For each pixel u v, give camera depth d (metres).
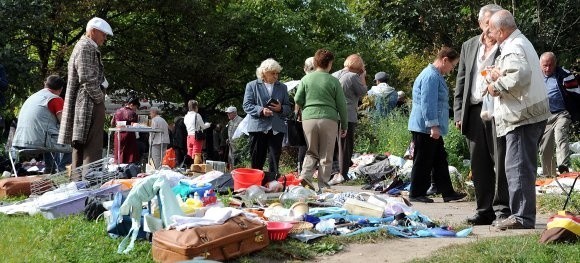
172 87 24.98
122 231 5.14
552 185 8.04
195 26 24.56
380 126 12.30
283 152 13.73
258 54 27.42
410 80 20.73
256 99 8.45
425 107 7.41
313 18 32.09
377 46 29.52
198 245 4.27
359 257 4.70
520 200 5.54
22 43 20.16
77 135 7.59
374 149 12.38
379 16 17.75
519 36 5.44
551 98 9.30
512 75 5.28
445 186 7.84
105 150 13.13
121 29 23.86
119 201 5.23
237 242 4.52
